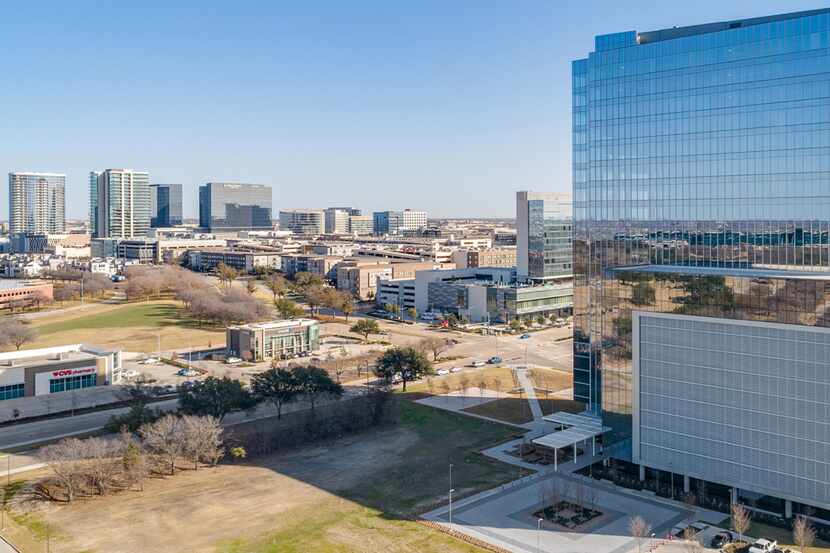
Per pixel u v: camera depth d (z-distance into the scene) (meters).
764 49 132.12
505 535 104.00
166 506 114.75
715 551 97.25
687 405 117.19
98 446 125.00
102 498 118.38
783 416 106.19
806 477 104.06
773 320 106.88
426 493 120.62
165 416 138.50
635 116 149.62
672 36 148.88
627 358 126.12
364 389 191.88
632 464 127.50
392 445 147.12
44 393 181.38
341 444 148.00
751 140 134.12
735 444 111.50
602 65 154.62
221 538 102.75
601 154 155.88
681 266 137.88
